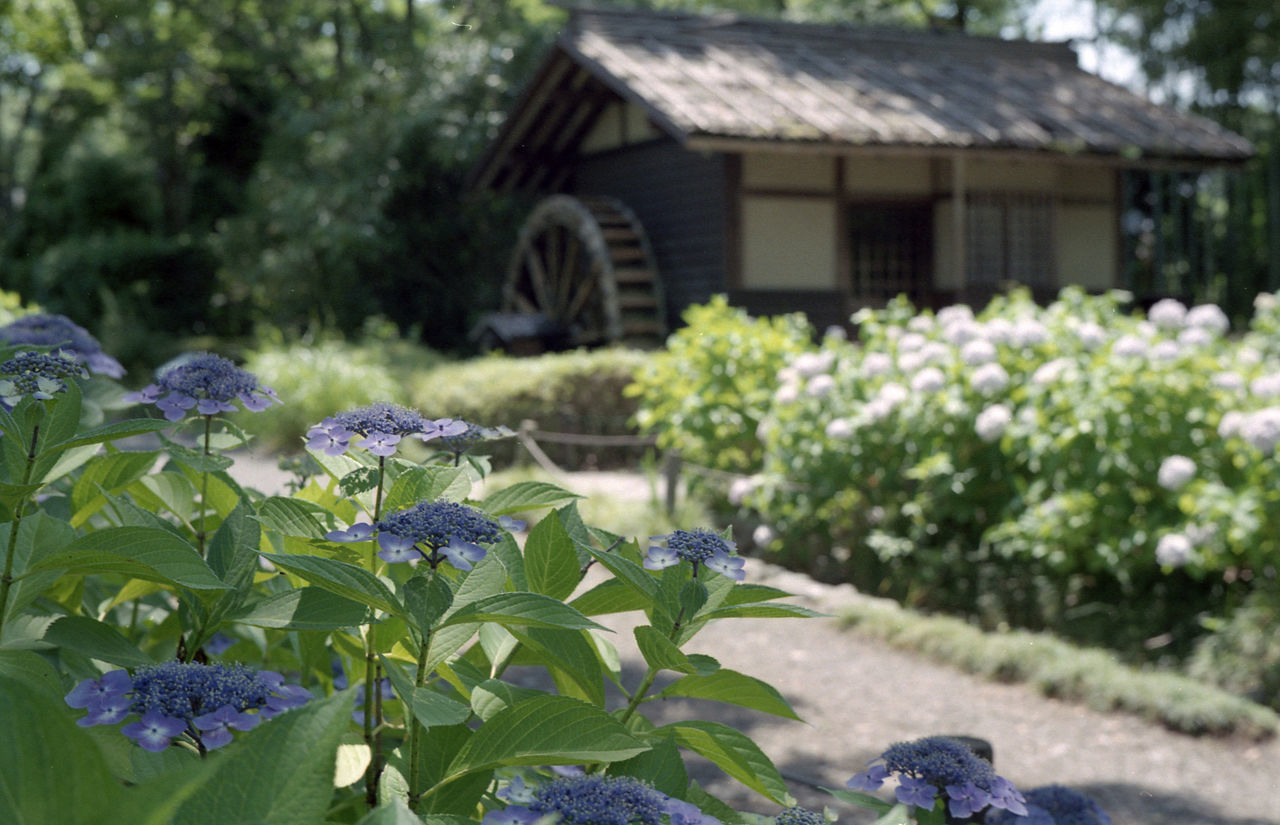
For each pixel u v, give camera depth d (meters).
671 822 1.27
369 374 13.34
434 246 21.22
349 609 1.48
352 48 24.92
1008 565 6.65
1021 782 4.45
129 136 27.86
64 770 0.86
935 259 16.80
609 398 12.41
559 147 19.03
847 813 3.92
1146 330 6.87
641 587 1.45
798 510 7.40
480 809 1.55
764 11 30.97
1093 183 17.42
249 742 1.01
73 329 2.36
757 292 15.73
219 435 1.88
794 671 5.81
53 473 1.64
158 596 2.23
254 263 22.66
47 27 23.88
